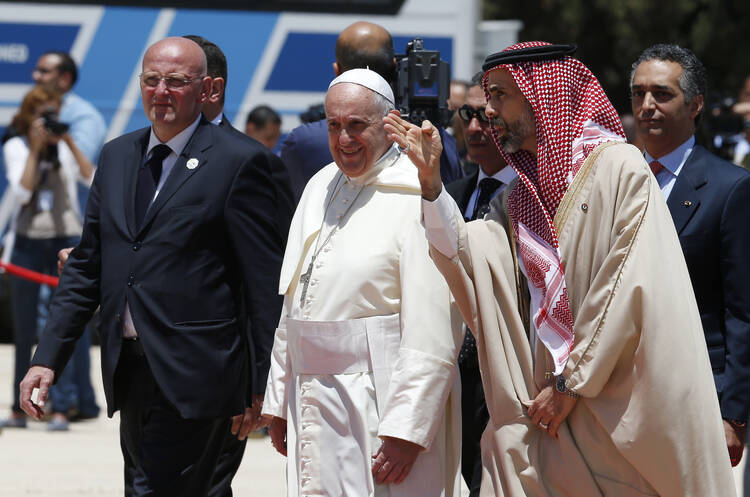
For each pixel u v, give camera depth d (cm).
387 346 1612
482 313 1491
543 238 1479
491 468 1497
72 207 3494
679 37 8888
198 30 4391
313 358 1638
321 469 1617
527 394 1481
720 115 3441
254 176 1902
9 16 4391
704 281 1764
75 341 1959
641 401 1400
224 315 1881
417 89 2175
